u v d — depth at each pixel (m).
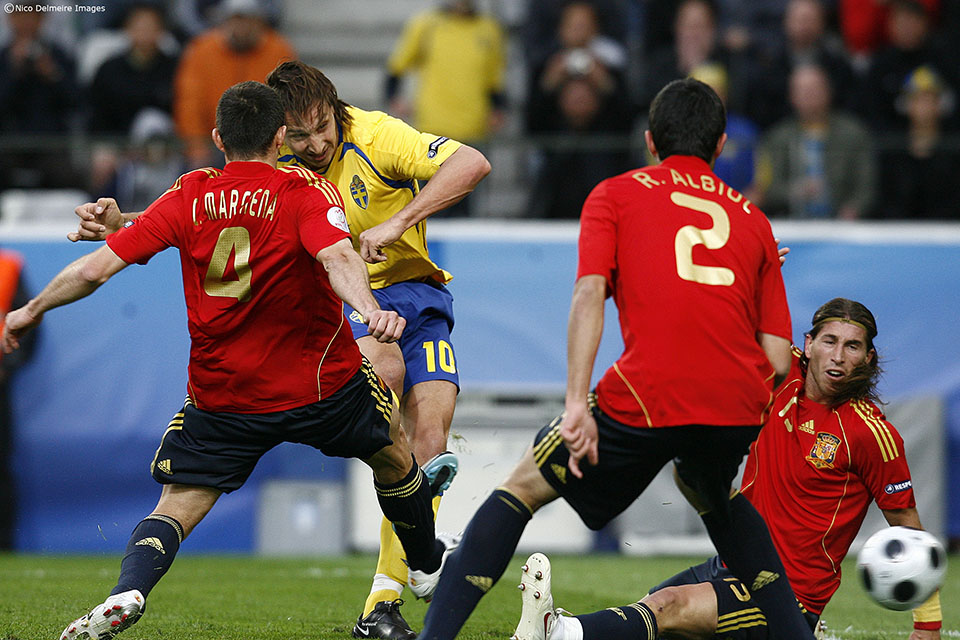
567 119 36.00
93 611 11.78
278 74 14.80
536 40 40.72
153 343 30.17
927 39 37.78
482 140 33.03
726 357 11.33
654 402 11.25
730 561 12.25
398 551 15.29
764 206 32.91
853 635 17.66
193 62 36.47
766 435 14.35
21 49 37.31
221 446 12.78
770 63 38.03
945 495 30.41
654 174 11.91
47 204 31.75
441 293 16.59
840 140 33.09
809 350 14.30
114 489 29.97
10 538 29.66
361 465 30.25
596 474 11.60
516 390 30.33
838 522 14.03
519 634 12.02
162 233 12.41
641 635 12.71
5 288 29.98
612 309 30.22
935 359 31.00
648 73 38.66
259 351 12.48
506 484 11.92
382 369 15.27
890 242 31.25
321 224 12.05
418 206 14.65
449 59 37.66
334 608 18.77
